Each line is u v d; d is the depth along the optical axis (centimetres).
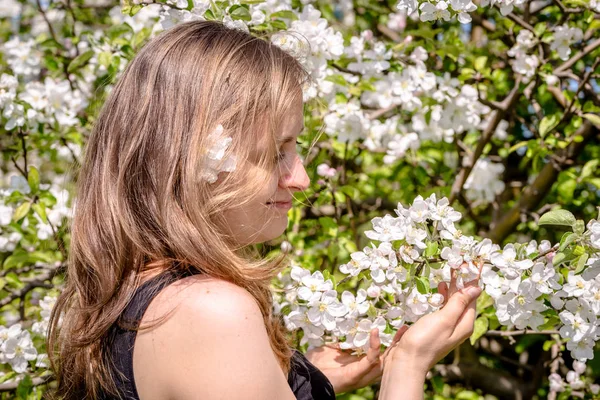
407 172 271
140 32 231
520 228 270
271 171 113
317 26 199
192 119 109
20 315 228
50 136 236
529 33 221
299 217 229
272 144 112
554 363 225
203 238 106
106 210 111
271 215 116
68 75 240
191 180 107
